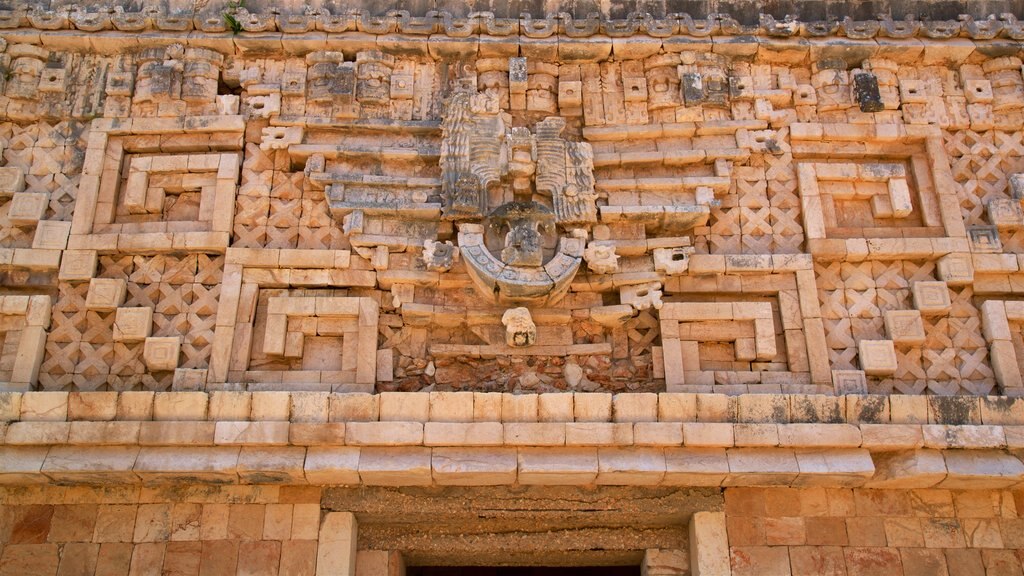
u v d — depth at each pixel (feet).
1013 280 31.58
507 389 30.14
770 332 30.50
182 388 28.91
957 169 33.55
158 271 31.12
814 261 31.89
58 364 29.53
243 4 34.73
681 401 27.94
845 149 33.71
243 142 33.14
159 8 34.42
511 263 29.96
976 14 35.99
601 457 27.48
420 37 34.09
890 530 28.89
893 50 34.53
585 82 34.35
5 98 33.06
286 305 30.32
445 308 30.68
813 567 28.43
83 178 31.99
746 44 34.22
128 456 27.12
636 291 31.24
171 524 28.50
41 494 28.68
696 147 33.53
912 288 31.48
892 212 32.71
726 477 27.86
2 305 29.73
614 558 30.99
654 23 34.24
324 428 27.22
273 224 31.94
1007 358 30.07
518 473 27.45
